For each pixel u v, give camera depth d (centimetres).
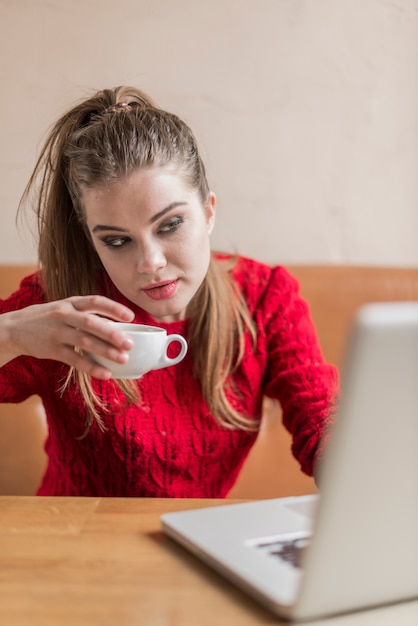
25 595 63
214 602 62
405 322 48
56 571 68
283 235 207
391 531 56
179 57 199
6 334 91
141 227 105
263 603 61
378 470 53
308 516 78
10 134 198
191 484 135
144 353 88
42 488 145
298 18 201
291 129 204
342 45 203
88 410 129
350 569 57
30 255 199
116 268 109
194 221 109
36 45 196
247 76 201
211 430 133
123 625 58
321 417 125
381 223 210
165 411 131
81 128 117
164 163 106
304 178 206
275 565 65
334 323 173
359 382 49
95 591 64
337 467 52
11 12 194
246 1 199
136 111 113
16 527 80
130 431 130
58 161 121
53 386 130
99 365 89
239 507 81
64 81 197
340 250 209
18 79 196
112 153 105
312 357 136
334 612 59
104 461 132
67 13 196
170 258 107
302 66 202
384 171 208
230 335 135
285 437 170
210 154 202
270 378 139
